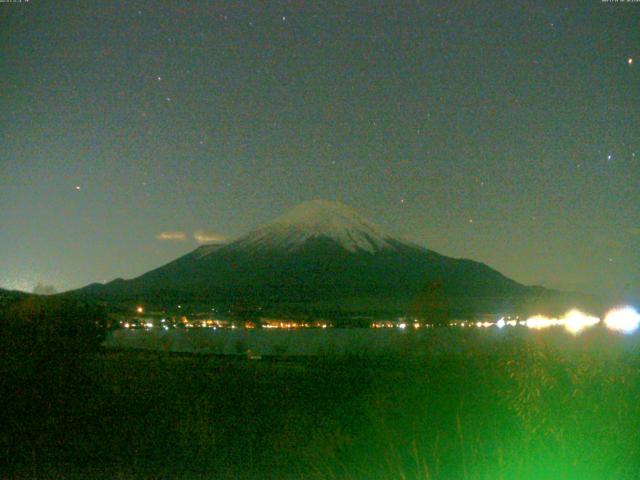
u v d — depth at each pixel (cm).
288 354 3662
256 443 1332
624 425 855
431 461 1025
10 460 1227
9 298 2288
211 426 1441
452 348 1891
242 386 2048
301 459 1184
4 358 1883
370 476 1016
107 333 2805
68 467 1169
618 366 960
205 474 1114
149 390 1970
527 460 843
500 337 1477
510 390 922
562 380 884
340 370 2139
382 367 2086
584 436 841
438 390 1325
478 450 916
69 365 2030
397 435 1151
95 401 1780
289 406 1698
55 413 1642
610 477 832
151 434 1427
